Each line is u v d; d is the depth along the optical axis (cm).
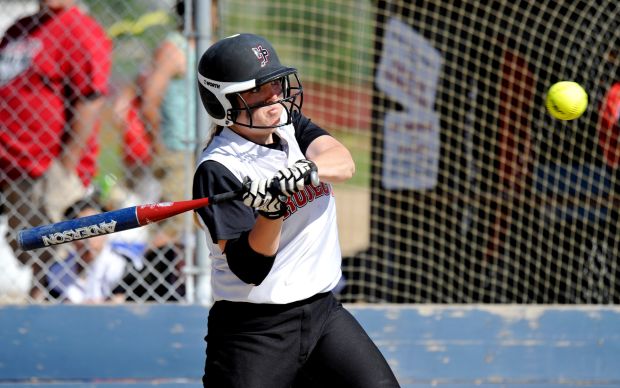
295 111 1178
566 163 1953
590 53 1934
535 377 1795
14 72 1762
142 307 1728
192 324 1731
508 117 1920
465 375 1784
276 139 1110
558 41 1889
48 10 1770
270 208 974
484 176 1972
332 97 2181
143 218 1038
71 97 1775
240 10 2050
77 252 1805
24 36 1772
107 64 1791
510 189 1933
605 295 1964
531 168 1941
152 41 1908
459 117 1975
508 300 1969
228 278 1091
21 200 1783
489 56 1903
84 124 1781
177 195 1850
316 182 969
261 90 1048
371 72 1972
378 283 2005
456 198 1956
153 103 1823
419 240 1955
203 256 1734
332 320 1133
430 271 1947
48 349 1722
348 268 1947
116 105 1831
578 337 1797
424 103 1948
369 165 2016
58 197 1784
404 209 1997
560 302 1981
